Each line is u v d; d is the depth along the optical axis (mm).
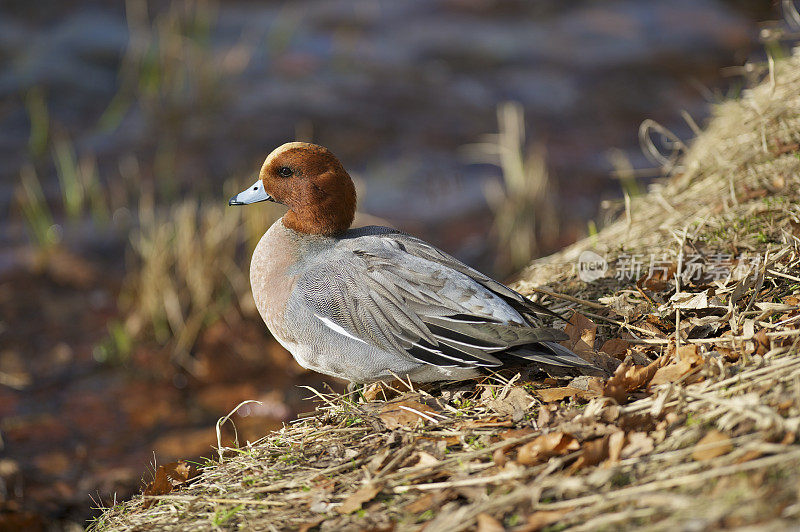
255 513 5422
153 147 16422
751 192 8305
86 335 12000
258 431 10031
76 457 9664
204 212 14242
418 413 6012
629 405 5391
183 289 12234
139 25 20156
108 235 14125
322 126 17141
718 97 10750
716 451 4680
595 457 4930
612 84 19156
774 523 3949
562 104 18406
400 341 6379
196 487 6043
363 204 15102
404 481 5293
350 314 6531
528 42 21109
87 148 16406
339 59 19828
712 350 6121
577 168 15945
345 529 4984
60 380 11156
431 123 17531
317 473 5645
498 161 16297
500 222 14398
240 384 11117
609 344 6508
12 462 9477
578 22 22250
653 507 4391
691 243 7906
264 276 7004
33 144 16438
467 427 5758
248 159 15938
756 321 6164
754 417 4809
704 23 22047
